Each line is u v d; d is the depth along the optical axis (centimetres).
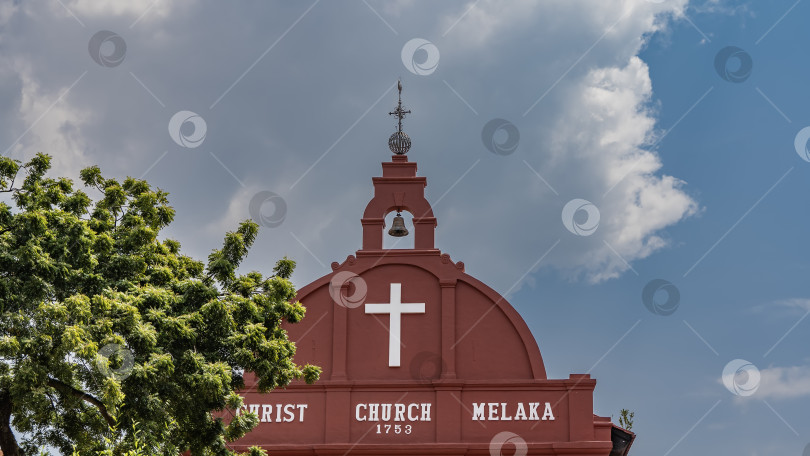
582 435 2536
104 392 1838
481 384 2586
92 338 1855
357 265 2712
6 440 2003
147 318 1977
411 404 2586
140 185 2250
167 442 2017
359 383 2597
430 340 2653
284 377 2139
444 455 2534
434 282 2698
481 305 2673
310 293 2697
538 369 2611
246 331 2070
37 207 2066
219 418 2117
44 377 1848
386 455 2545
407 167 2816
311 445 2542
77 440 2108
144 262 2103
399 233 2745
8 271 1925
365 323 2672
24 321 1869
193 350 2034
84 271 1998
